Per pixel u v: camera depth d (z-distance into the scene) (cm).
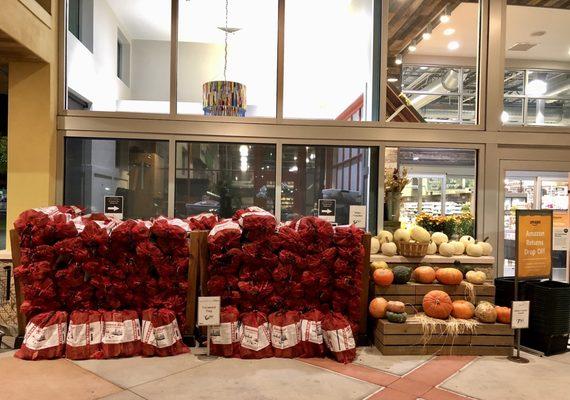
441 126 476
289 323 347
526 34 550
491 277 419
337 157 477
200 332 368
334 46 491
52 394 274
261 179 474
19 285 350
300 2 483
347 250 353
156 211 467
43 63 428
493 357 357
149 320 341
